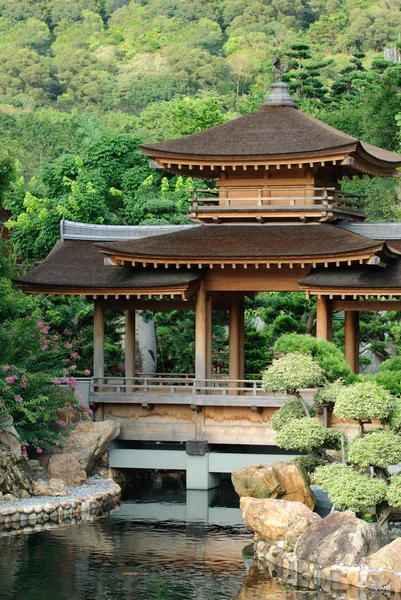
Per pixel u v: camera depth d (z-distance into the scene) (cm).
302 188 3872
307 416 2992
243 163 3766
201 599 2359
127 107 13288
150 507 3406
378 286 3472
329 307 3700
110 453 3719
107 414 3781
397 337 4369
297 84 8312
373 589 2419
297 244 3681
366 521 2778
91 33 15438
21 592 2414
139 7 15962
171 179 5625
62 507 3153
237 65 13875
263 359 4462
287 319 4459
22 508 3072
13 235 5088
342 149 3634
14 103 13112
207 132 3938
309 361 2961
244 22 15062
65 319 4606
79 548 2811
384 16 13988
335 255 3516
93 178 5200
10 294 3641
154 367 4822
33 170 7775
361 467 2702
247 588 2447
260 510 2777
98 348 3850
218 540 2928
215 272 3781
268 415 3609
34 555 2728
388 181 5756
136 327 4800
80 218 5009
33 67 13950
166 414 3722
